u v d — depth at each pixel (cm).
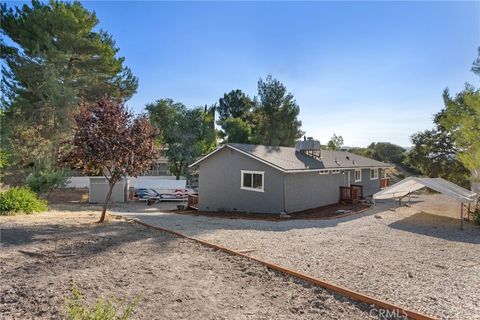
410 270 566
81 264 562
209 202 1856
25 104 2259
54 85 2136
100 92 2573
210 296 427
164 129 3325
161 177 3616
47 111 2303
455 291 463
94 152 984
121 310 372
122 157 1028
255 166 1593
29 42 2222
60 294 418
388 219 1235
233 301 413
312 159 1823
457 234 958
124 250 669
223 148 1748
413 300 426
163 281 482
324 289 461
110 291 436
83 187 3180
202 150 3394
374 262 613
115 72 2691
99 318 285
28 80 2230
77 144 984
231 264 576
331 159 1991
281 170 1405
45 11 2369
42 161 2036
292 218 1331
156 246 708
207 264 575
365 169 2259
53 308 375
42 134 2248
